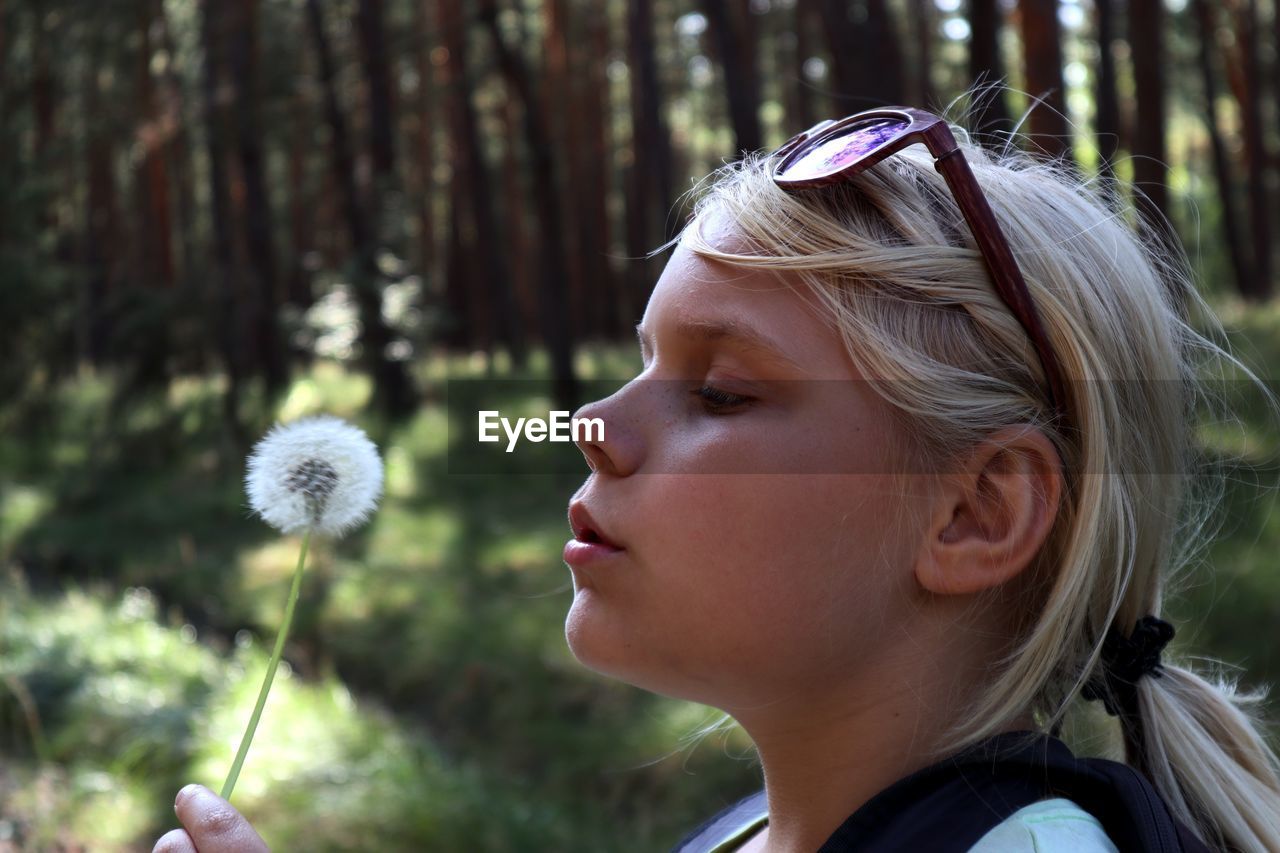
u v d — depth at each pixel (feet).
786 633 2.40
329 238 75.15
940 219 2.58
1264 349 28.14
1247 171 65.67
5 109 50.78
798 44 54.60
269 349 50.49
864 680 2.49
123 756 17.24
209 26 53.06
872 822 2.36
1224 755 2.84
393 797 15.38
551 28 67.15
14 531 35.27
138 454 43.45
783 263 2.43
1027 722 2.66
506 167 73.20
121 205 84.28
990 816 2.27
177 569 29.76
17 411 46.37
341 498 2.54
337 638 23.94
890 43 26.81
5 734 18.65
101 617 24.30
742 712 2.57
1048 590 2.60
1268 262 63.62
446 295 71.87
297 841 14.64
